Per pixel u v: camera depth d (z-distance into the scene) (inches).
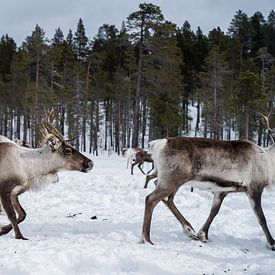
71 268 198.8
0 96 1784.0
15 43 2375.7
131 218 353.1
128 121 1722.4
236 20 2549.2
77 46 2384.4
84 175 719.1
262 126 1483.8
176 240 275.7
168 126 1392.7
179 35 2096.5
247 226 325.1
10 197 272.4
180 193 486.3
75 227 303.0
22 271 185.5
